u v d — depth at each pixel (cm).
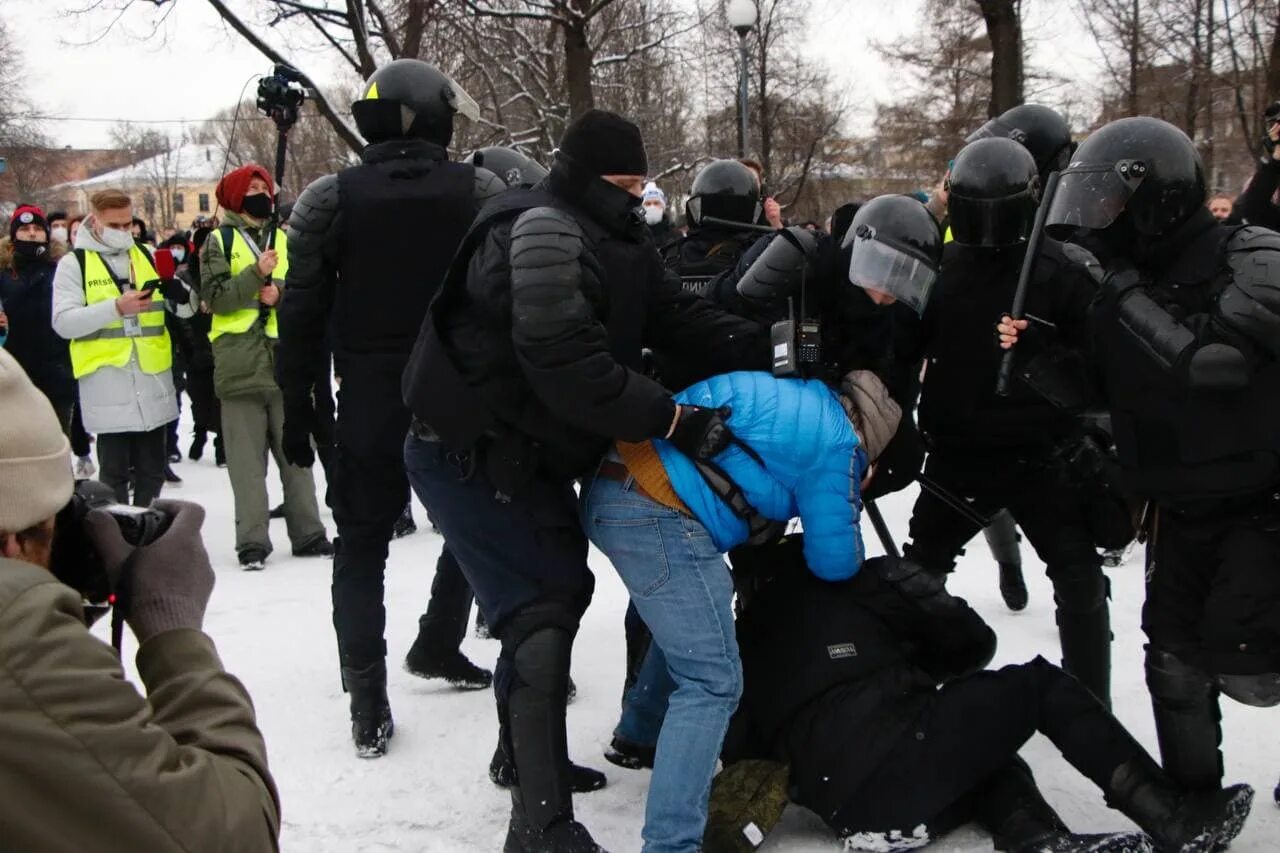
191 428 1241
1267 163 391
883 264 284
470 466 276
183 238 944
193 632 143
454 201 347
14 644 114
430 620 395
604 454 275
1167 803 259
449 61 1455
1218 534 259
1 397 125
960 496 347
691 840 250
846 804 271
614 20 1836
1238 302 243
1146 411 261
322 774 338
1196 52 1206
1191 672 266
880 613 287
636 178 275
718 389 271
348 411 348
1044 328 301
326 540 630
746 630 297
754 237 436
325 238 345
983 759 268
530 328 247
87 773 116
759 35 2259
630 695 333
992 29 1428
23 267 718
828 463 267
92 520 142
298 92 494
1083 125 1823
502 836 299
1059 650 415
